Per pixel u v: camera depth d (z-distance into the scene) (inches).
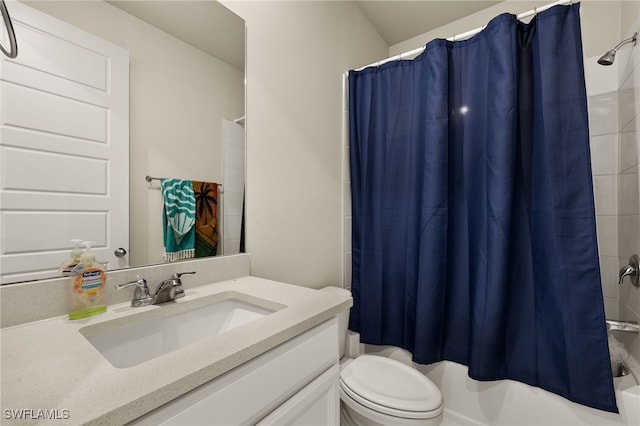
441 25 86.0
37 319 26.7
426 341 56.9
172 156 37.8
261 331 24.3
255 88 48.8
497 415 53.3
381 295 67.6
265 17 50.7
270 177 51.6
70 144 29.1
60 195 28.5
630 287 52.2
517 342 51.5
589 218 44.1
